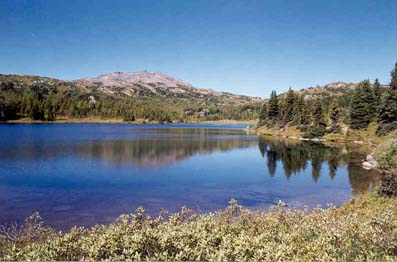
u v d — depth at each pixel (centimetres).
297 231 771
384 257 620
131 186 2747
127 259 530
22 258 539
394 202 1606
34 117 15512
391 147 2362
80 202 2181
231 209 1073
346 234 700
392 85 6456
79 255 596
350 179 3112
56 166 3631
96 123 17325
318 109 8675
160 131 11569
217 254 542
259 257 545
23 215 1848
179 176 3278
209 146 6412
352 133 7588
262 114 12775
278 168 3844
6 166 3550
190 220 887
